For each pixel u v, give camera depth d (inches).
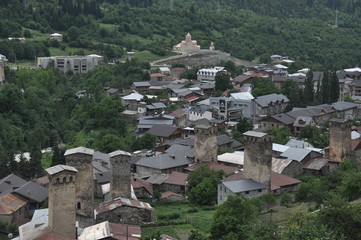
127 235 3890.3
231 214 4151.1
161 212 4877.0
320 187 4928.6
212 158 6131.9
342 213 3326.8
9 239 4229.8
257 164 5236.2
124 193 4840.1
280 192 5369.1
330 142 6058.1
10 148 7632.9
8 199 4813.0
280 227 3759.8
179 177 5757.9
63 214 3789.4
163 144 7071.9
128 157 4845.0
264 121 7775.6
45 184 5526.6
